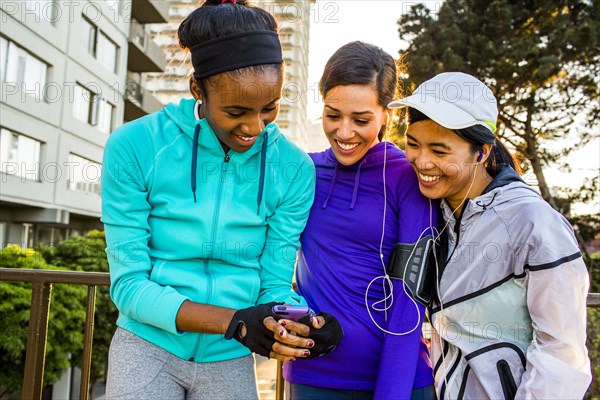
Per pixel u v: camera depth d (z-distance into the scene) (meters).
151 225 1.35
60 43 14.04
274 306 1.22
